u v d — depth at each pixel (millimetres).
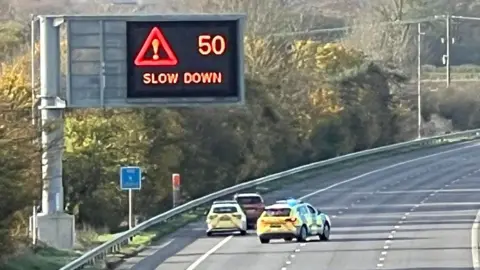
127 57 106625
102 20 106875
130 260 110125
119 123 172750
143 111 174875
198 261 108625
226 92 105188
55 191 112688
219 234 134500
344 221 147000
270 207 124875
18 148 91438
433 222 143750
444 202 168375
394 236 128625
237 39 104938
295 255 112062
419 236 128250
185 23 105188
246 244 123438
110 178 169250
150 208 175750
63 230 113000
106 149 171125
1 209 90625
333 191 183875
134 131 173500
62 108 111188
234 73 105188
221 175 194000
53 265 98375
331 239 126750
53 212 113000
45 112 111625
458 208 160625
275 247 119812
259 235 124062
